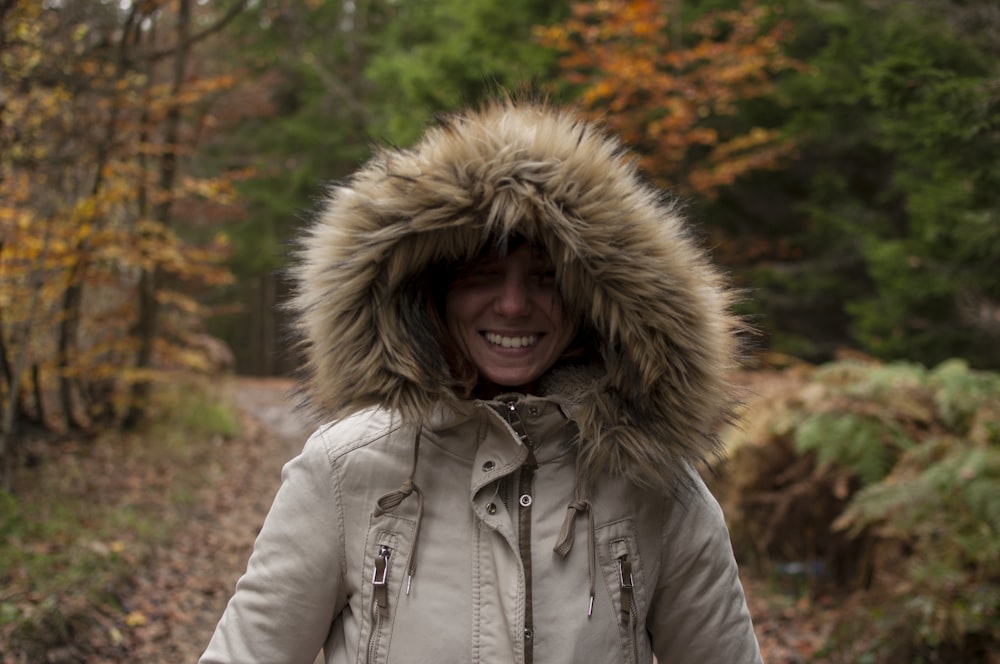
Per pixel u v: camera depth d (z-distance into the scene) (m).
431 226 1.37
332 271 1.40
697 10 10.40
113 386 8.55
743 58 8.91
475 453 1.44
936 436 4.22
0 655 3.36
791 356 11.59
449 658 1.35
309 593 1.42
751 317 1.58
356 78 19.31
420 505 1.40
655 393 1.42
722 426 1.52
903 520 3.56
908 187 7.50
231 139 14.64
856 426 4.32
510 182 1.34
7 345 6.92
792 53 10.78
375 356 1.40
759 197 13.03
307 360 1.50
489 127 1.41
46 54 5.72
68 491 6.01
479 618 1.36
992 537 3.24
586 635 1.36
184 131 9.68
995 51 4.57
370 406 1.44
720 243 1.53
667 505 1.48
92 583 4.22
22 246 5.90
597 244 1.36
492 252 1.46
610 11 8.62
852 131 10.96
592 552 1.39
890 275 7.59
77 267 6.82
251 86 12.82
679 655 1.54
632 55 8.51
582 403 1.42
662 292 1.37
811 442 4.33
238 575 5.15
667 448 1.42
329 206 1.47
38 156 5.83
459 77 10.82
